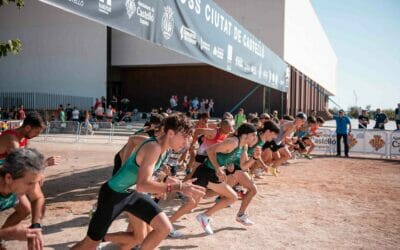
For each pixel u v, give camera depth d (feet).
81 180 27.09
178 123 9.87
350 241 14.99
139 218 10.16
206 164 15.39
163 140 10.02
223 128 18.70
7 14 98.78
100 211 9.80
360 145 47.91
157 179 13.46
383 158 45.62
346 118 46.80
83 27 93.04
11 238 6.83
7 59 99.50
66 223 16.52
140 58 92.79
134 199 10.16
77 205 19.79
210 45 26.03
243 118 48.11
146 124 15.71
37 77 97.04
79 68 93.81
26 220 16.56
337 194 23.99
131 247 11.46
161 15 18.79
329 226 16.99
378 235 15.80
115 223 16.87
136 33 16.51
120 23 15.33
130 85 99.81
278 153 28.96
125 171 9.70
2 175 7.06
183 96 95.04
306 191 24.71
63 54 95.09
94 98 92.84
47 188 24.04
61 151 46.34
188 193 9.37
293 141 39.93
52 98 93.45
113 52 94.84
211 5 25.95
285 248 14.03
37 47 96.78
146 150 9.46
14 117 78.69
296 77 98.32
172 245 14.02
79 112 79.46
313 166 37.32
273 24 82.17
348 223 17.52
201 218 15.23
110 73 95.04
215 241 14.62
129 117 81.20
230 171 16.38
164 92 96.94
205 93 92.84
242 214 16.56
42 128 12.57
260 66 42.19
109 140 59.41
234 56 32.19
